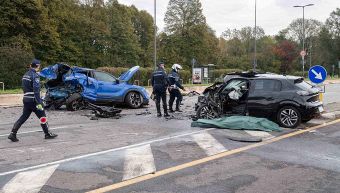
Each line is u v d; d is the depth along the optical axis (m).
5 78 33.66
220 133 9.74
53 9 51.91
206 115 11.66
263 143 8.55
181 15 67.12
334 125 11.25
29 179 5.85
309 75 13.09
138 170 6.35
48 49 50.16
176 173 6.20
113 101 15.95
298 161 7.02
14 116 13.86
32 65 8.80
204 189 5.45
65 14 54.44
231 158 7.19
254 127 10.26
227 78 12.48
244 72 12.25
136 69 16.72
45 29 48.12
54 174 6.11
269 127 10.30
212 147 8.09
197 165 6.68
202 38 67.62
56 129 10.48
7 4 43.88
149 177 5.98
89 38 60.34
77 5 60.12
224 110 11.66
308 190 5.46
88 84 15.35
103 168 6.46
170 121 12.14
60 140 8.89
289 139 9.09
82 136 9.41
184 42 66.69
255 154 7.52
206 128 10.60
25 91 8.79
